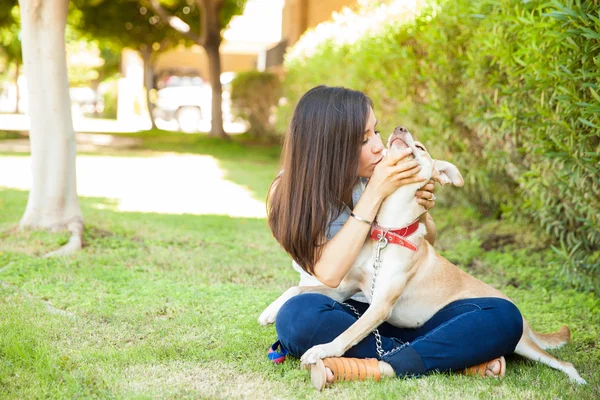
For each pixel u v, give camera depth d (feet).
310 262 9.32
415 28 20.22
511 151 17.02
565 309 13.57
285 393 8.60
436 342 8.99
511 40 14.89
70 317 11.60
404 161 8.97
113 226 19.77
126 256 16.53
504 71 16.06
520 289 15.46
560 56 12.39
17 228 17.94
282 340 9.44
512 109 15.40
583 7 11.55
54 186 18.01
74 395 8.36
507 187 19.52
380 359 9.12
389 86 22.44
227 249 18.17
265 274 15.58
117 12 60.29
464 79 18.29
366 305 10.33
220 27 58.39
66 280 14.11
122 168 37.17
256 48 97.81
